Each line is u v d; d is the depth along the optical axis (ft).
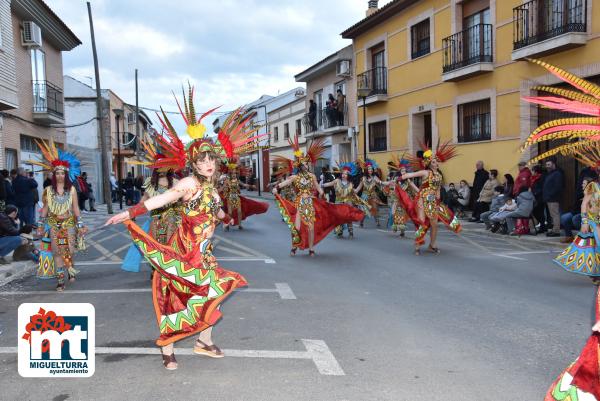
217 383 13.01
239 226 48.85
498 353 15.11
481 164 52.90
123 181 92.99
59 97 75.51
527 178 41.78
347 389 12.60
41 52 69.67
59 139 76.95
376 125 80.28
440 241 39.60
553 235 39.65
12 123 60.18
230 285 13.57
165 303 13.56
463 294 22.35
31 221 46.68
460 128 60.75
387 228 48.88
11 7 59.21
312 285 24.26
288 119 124.36
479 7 57.06
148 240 13.00
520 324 17.94
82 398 12.23
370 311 19.72
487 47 55.47
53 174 23.98
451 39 60.08
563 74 9.32
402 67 71.26
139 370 13.94
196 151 13.56
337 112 88.12
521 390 12.57
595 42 43.16
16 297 22.76
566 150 10.29
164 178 24.03
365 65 80.89
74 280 26.21
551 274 26.53
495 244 37.65
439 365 14.19
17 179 46.01
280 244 38.52
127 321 18.60
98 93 74.18
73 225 24.30
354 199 46.47
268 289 23.43
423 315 19.13
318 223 32.53
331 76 93.76
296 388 12.67
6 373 13.85
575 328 17.43
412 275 26.48
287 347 15.70
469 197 54.34
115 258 33.40
